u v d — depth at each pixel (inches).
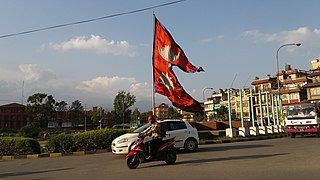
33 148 790.5
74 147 796.6
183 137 666.2
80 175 434.3
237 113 3344.0
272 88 3275.1
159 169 455.2
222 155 589.6
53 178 420.2
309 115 1047.0
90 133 811.4
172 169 448.1
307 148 665.0
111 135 815.7
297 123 1063.6
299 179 344.2
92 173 447.8
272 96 1577.3
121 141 619.2
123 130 839.7
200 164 484.7
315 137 1051.3
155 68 898.1
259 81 3449.8
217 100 4158.5
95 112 3511.3
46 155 759.1
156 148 488.7
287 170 401.4
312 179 342.3
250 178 358.0
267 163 467.8
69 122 3580.2
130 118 3528.5
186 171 424.2
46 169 520.7
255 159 516.1
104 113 3464.6
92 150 795.4
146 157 482.0
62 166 550.6
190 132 679.1
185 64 887.7
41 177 434.6
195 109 907.4
